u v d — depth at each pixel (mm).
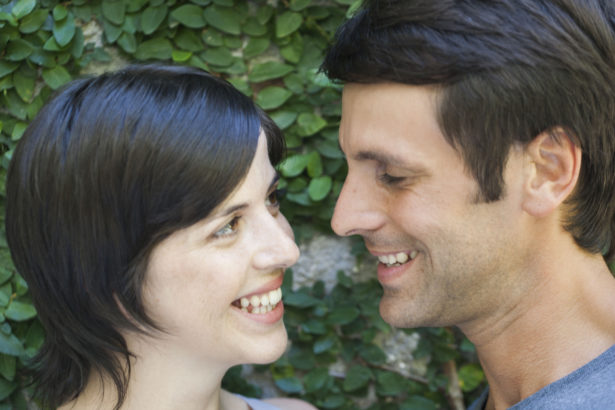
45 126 1082
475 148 964
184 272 1066
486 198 992
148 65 1116
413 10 955
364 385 1989
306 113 1877
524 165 982
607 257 1174
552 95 949
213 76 1124
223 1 1785
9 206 1146
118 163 1029
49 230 1095
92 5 1756
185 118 1031
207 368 1171
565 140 970
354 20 1028
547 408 958
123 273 1069
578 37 955
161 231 1037
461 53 932
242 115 1076
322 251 1983
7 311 1700
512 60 933
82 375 1198
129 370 1166
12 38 1675
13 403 1769
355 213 1104
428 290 1100
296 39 1854
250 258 1098
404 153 997
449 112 956
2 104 1720
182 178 1019
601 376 941
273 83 1890
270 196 1239
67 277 1112
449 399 2031
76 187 1051
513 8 945
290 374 1986
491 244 1026
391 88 986
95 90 1070
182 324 1100
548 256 1031
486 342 1118
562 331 1033
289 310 1946
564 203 1019
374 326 1982
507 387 1117
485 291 1058
